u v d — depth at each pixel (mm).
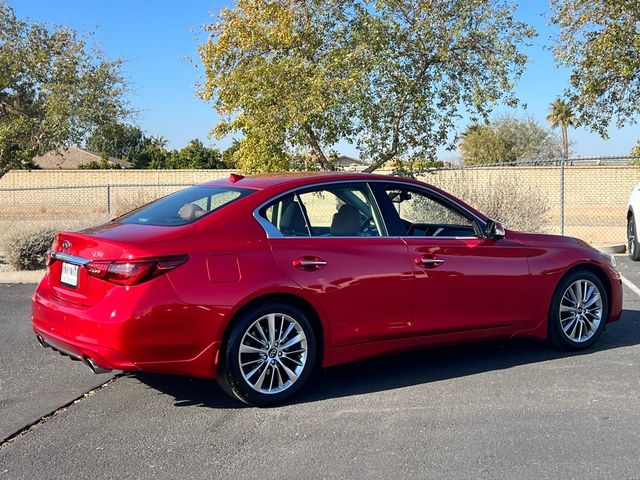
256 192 5102
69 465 3936
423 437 4301
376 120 11930
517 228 12438
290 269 4883
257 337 4816
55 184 34406
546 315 6094
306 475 3789
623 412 4719
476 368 5832
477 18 11906
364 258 5188
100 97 14289
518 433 4352
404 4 11992
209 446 4199
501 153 50844
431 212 6023
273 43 12156
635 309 8281
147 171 34125
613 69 13477
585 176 27656
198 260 4605
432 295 5453
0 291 9672
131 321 4375
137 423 4594
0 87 14242
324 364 5086
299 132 11797
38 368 5859
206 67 13062
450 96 12414
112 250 4527
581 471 3807
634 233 12445
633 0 13008
